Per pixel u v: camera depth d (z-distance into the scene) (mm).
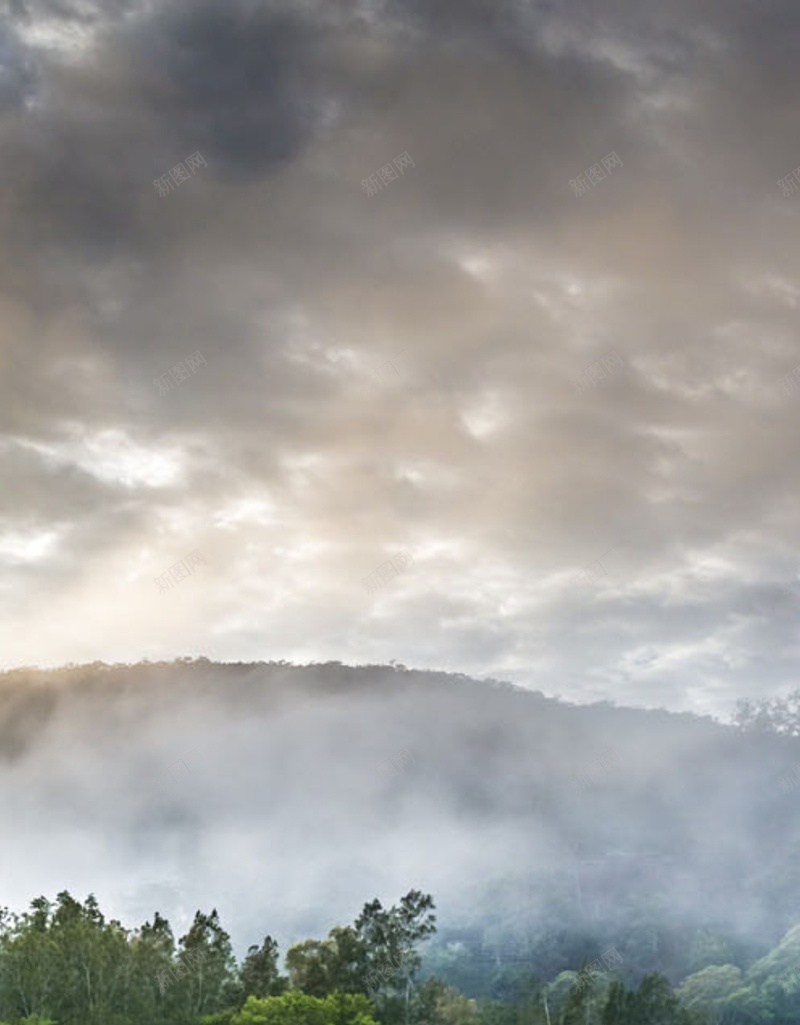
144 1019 123688
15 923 135000
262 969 138750
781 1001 196625
